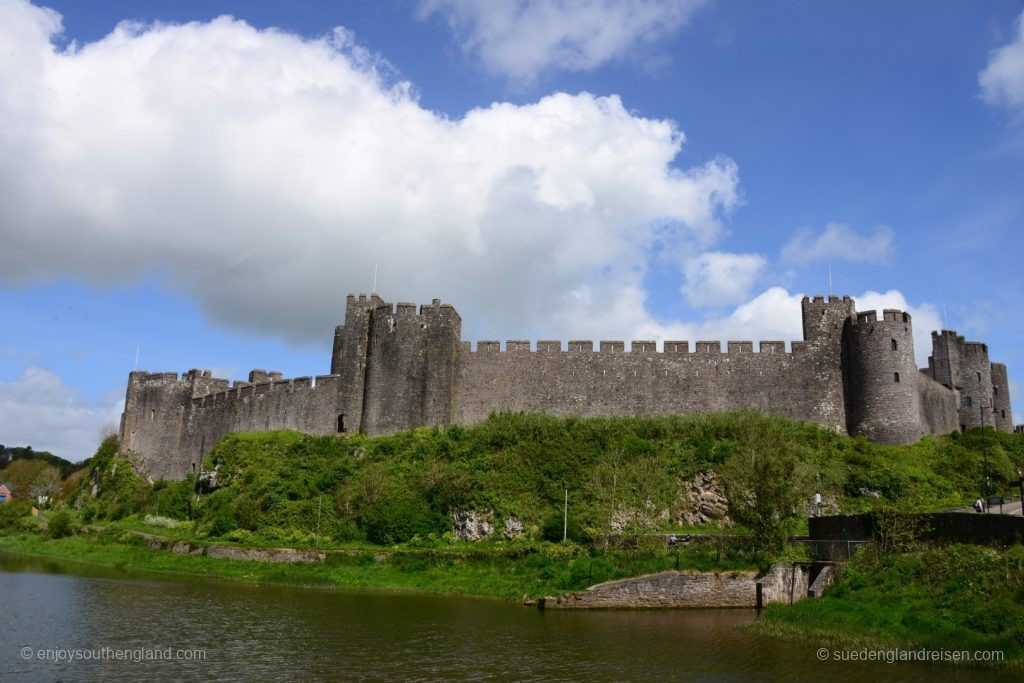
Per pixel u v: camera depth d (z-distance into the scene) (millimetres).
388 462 61344
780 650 29188
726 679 25531
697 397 66500
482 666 27062
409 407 66562
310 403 71562
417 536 52906
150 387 88875
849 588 34469
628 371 67500
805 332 67438
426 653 28891
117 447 91500
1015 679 25031
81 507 86562
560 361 68312
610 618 36250
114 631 32344
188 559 55438
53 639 30828
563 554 45500
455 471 57125
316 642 30547
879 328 63875
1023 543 31734
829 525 40625
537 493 54375
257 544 54906
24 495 130000
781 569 38844
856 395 64188
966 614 29750
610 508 51000
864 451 59094
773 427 59500
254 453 68250
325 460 64438
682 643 30594
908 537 35875
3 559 61625
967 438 63875
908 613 31188
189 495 73750
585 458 57000
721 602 39375
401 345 68062
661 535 47031
